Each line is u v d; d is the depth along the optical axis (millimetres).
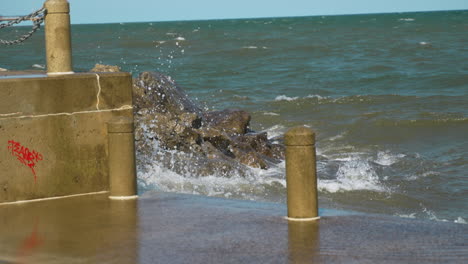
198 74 54562
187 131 17781
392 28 137000
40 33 146500
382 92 41438
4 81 9789
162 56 74688
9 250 7723
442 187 16984
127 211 9422
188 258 7285
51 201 10078
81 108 10336
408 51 72938
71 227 8641
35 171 10078
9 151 9891
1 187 9883
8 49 94188
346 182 16844
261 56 73062
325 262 7043
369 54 70750
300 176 8695
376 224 8469
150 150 16234
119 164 10133
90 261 7273
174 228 8492
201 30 154375
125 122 10102
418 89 42156
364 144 24516
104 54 78125
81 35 138625
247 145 18953
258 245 7684
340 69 56062
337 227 8352
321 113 32219
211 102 36688
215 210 9414
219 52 78875
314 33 124688
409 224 8430
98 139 10508
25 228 8641
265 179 16031
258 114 31406
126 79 10695
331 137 26109
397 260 7043
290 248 7551
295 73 54156
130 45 96312
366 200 15594
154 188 13867
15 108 9875
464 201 15773
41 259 7383
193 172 15641
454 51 70562
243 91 42625
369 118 29625
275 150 19797
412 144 24422
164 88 20484
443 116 28953
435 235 7918
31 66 62062
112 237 8156
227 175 16031
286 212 9203
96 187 10570
